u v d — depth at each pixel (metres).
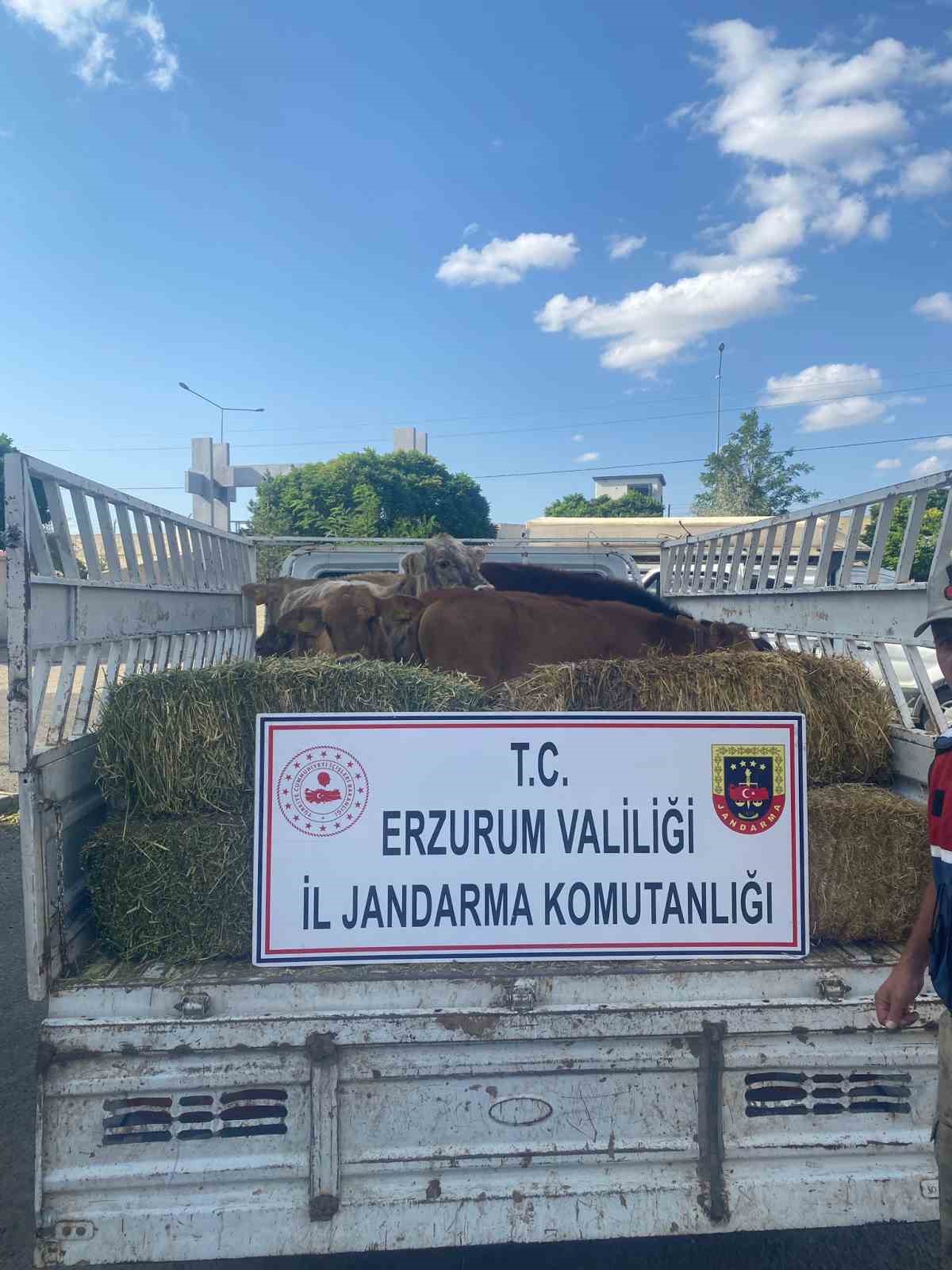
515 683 2.73
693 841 2.32
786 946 2.32
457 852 2.28
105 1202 2.07
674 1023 2.15
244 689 2.48
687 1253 2.66
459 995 2.17
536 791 2.30
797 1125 2.18
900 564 2.68
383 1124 2.12
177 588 3.78
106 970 2.26
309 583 4.98
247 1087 2.09
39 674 2.21
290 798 2.26
